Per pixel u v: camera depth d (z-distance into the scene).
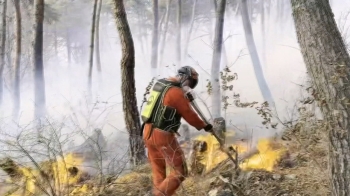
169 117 3.70
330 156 2.90
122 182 4.25
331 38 3.05
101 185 4.09
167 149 3.70
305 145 3.90
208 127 3.74
